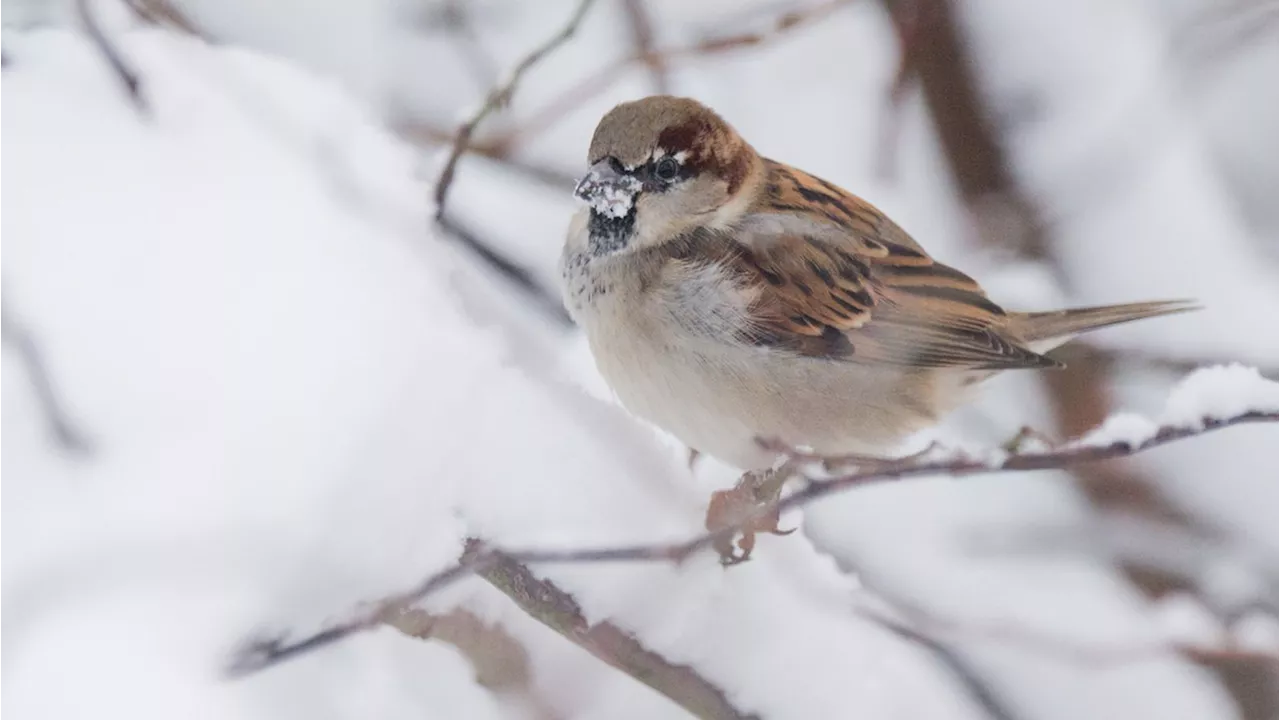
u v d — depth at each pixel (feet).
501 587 8.96
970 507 9.46
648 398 9.21
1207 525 9.43
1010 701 9.16
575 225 9.23
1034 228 9.46
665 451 9.11
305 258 9.02
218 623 8.87
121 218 9.00
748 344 9.21
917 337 9.25
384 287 9.02
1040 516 9.45
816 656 9.01
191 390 8.94
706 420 9.21
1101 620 9.36
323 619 8.87
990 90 9.47
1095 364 9.43
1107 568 9.42
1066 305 9.43
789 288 9.22
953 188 9.48
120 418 8.93
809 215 9.27
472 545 8.92
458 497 8.95
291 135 9.08
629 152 9.21
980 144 9.47
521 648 8.97
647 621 8.97
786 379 9.22
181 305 8.98
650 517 8.99
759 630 9.00
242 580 8.89
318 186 9.05
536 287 9.30
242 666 8.86
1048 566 9.43
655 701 8.99
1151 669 9.32
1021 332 9.29
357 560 8.90
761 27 9.46
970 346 9.25
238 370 8.95
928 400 9.27
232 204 9.02
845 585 9.08
